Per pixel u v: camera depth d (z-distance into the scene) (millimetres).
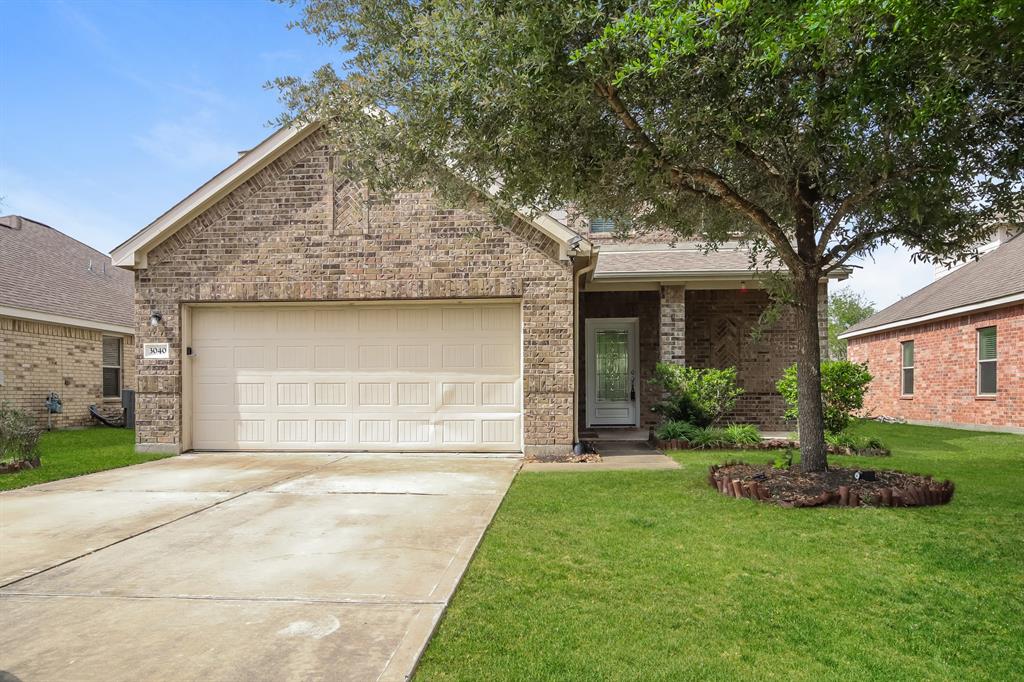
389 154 6926
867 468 7973
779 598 4105
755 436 11258
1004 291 14508
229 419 11125
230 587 4348
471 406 10805
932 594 4164
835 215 6652
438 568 4703
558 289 10359
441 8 5461
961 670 3246
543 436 10312
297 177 10797
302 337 11062
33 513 6551
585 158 6562
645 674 3166
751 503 6602
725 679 3139
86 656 3352
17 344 15352
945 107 4934
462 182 7375
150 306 10961
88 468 9430
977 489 7215
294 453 10922
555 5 5391
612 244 14781
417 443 10867
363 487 7828
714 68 5531
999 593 4176
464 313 10844
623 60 5570
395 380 10922
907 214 6762
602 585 4328
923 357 18875
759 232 8445
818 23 4270
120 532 5785
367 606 3986
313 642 3484
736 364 14203
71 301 17656
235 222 10891
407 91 6188
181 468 9438
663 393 12961
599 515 6219
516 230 10414
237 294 10844
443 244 10562
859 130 5594
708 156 6684
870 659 3354
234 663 3254
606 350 14969
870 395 23172
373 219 10680
